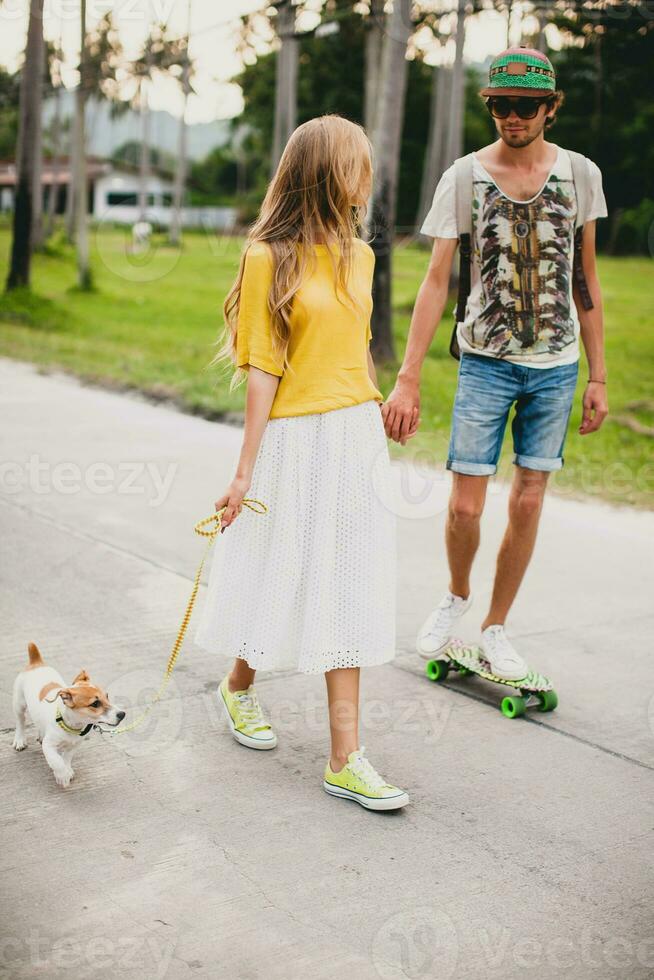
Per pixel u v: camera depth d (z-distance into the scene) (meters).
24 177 24.03
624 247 35.00
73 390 12.68
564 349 4.14
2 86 32.38
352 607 3.51
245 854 3.13
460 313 4.23
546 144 4.06
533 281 4.07
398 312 21.27
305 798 3.50
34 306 22.94
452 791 3.60
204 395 12.18
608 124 38.97
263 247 3.39
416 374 4.25
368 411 3.54
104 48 25.41
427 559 6.32
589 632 5.19
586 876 3.09
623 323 19.66
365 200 3.50
